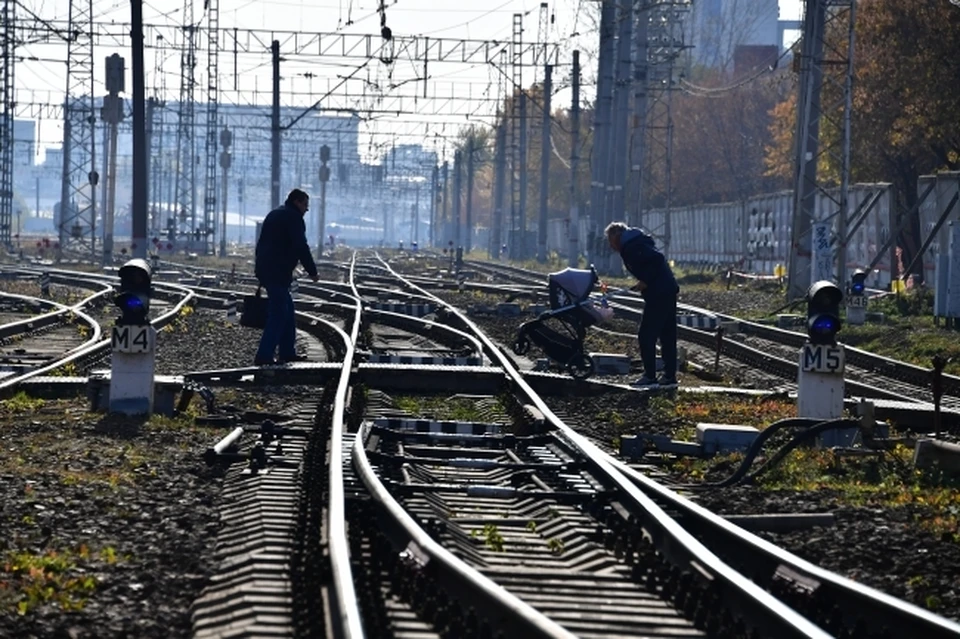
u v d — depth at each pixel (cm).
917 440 3653
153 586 2133
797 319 9031
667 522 2436
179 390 4291
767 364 6166
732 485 3297
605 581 2261
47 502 2745
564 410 4650
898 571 2366
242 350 6569
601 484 3097
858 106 13875
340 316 9281
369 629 1873
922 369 5781
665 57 16325
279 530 2502
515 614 1791
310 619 1884
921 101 13288
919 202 10969
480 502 2945
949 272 8275
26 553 2308
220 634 1862
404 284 13650
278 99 18725
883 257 11794
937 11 13162
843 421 3528
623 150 14838
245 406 4525
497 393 5066
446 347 7038
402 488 2939
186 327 7869
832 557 2459
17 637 1814
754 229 15638
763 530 2731
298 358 5806
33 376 4872
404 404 4759
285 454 3447
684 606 2072
